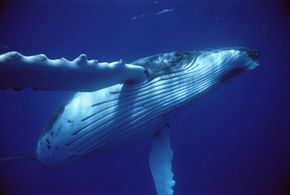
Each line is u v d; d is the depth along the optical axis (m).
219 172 41.81
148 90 5.21
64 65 3.73
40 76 3.74
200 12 28.50
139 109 5.27
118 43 32.16
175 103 5.61
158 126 6.02
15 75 3.59
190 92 5.68
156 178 6.60
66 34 28.56
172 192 6.52
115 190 42.47
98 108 5.15
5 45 28.98
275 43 40.16
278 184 36.75
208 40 35.25
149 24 29.34
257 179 39.06
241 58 5.98
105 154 6.02
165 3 26.08
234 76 6.17
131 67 4.62
